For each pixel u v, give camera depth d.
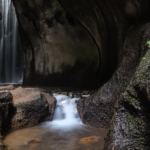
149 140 1.79
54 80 8.83
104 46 6.08
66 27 8.34
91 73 7.89
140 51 3.17
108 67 6.12
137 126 1.88
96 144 2.73
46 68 9.07
